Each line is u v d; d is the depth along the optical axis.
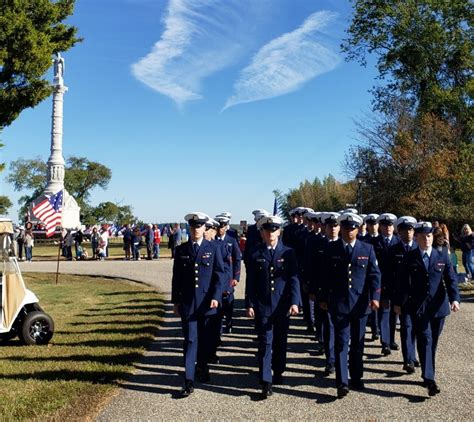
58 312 13.00
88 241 50.56
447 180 35.06
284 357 6.89
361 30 39.38
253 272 6.75
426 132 36.03
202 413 5.85
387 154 37.28
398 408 5.91
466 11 37.06
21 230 34.09
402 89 38.97
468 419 5.52
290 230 11.03
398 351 8.62
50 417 5.66
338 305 6.59
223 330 10.30
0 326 9.06
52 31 18.53
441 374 7.16
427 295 6.52
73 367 7.70
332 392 6.55
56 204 21.98
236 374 7.42
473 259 16.92
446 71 38.75
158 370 7.63
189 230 7.10
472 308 12.35
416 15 37.34
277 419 5.64
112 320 11.70
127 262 29.81
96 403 6.12
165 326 11.08
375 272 6.72
